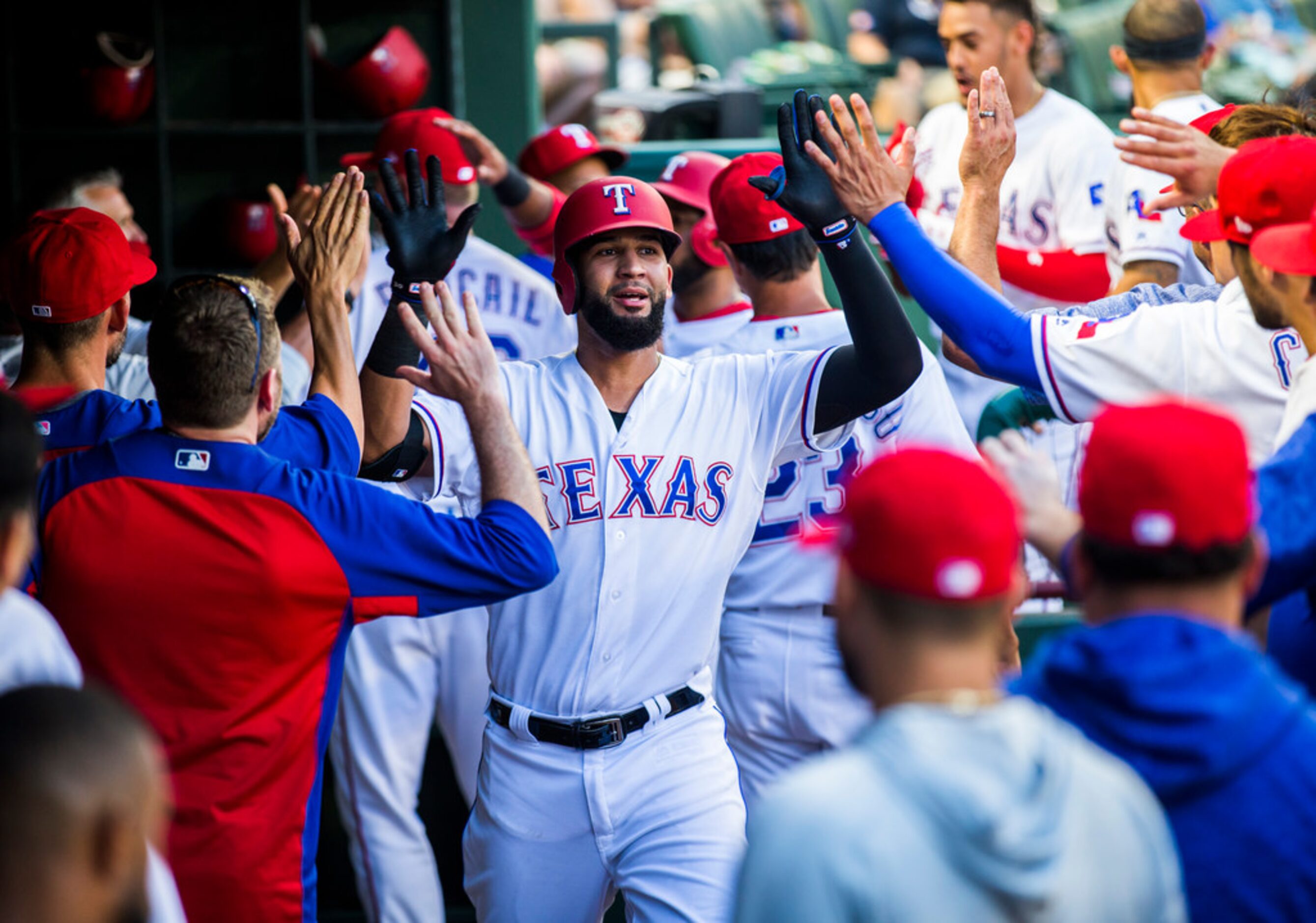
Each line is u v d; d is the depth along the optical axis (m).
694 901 10.05
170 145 18.97
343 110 19.05
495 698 10.62
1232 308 9.19
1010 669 12.16
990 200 10.27
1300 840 5.86
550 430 10.42
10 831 4.94
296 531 8.55
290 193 19.38
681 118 22.14
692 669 10.48
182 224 19.20
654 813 10.20
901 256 9.33
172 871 8.50
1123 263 15.05
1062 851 5.29
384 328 9.81
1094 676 5.97
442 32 19.36
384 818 14.20
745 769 12.65
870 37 32.03
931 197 17.30
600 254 10.23
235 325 8.62
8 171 18.70
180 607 8.47
